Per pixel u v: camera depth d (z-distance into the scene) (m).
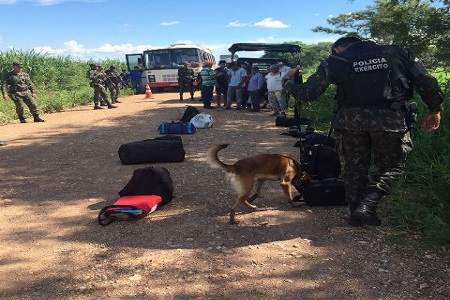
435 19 9.67
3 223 4.25
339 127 3.62
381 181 3.59
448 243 3.36
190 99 18.00
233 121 10.88
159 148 6.47
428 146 4.88
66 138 9.13
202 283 2.95
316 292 2.79
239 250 3.47
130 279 3.04
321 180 4.55
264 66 16.72
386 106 3.40
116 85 17.73
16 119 13.30
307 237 3.68
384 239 3.54
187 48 21.77
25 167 6.57
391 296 2.71
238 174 4.05
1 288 2.98
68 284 3.00
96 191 5.23
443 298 2.65
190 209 4.49
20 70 12.12
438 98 3.38
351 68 3.44
